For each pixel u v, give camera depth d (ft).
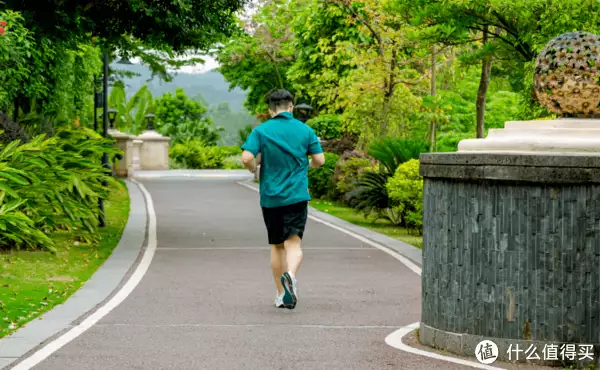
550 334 19.71
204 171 146.51
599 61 20.97
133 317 25.88
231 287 32.19
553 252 19.63
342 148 99.55
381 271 37.06
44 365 19.79
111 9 51.70
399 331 23.97
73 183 45.78
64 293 30.71
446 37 59.16
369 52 84.94
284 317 26.08
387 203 61.31
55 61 67.67
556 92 21.38
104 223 55.67
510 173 19.75
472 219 20.49
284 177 27.40
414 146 62.49
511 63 63.16
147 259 40.50
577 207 19.51
